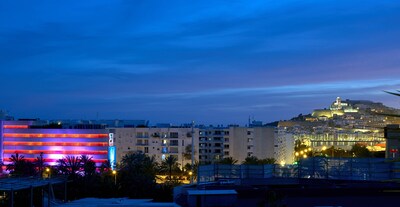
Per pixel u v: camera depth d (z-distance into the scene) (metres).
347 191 27.58
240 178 36.84
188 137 191.75
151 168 123.56
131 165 125.31
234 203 25.66
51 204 39.56
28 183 37.75
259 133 196.88
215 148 196.00
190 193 25.86
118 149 195.88
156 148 192.88
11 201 35.16
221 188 29.17
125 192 51.91
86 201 33.19
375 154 163.75
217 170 37.16
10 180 38.97
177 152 191.12
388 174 31.30
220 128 196.62
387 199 27.45
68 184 57.34
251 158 157.12
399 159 16.03
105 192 52.53
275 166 37.97
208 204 25.56
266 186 31.28
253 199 26.67
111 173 121.88
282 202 24.39
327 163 36.81
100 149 196.25
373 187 28.09
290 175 37.69
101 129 197.12
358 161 34.81
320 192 27.55
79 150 197.75
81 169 138.88
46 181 39.88
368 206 26.59
